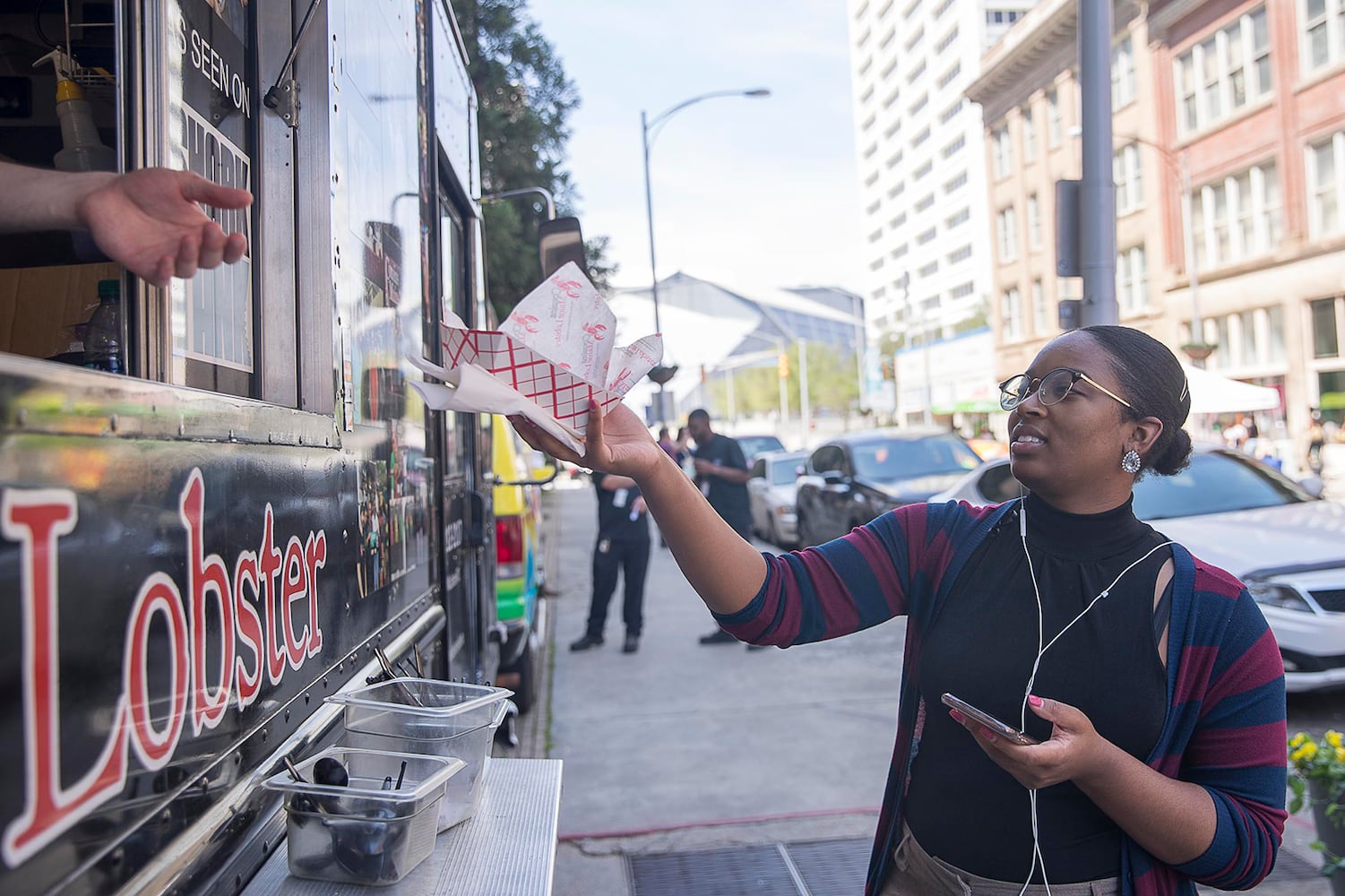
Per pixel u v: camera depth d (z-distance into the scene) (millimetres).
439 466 3236
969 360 43125
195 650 1267
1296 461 24734
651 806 4684
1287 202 24797
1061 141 34750
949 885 1624
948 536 1765
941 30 83250
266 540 1527
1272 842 1521
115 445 1066
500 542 6062
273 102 1921
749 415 103500
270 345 1904
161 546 1173
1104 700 1537
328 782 1532
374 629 2229
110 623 1056
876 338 91438
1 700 869
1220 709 1555
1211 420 25250
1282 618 5199
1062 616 1581
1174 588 1562
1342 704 5684
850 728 5844
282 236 1926
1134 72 29938
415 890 1484
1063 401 1604
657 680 7137
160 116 1494
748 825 4422
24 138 1994
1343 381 23750
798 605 1734
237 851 1394
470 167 4379
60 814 960
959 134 81250
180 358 1536
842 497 10523
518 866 1586
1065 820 1565
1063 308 5535
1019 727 1573
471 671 3973
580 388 1332
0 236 1682
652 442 1601
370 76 2391
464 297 4379
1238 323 26797
